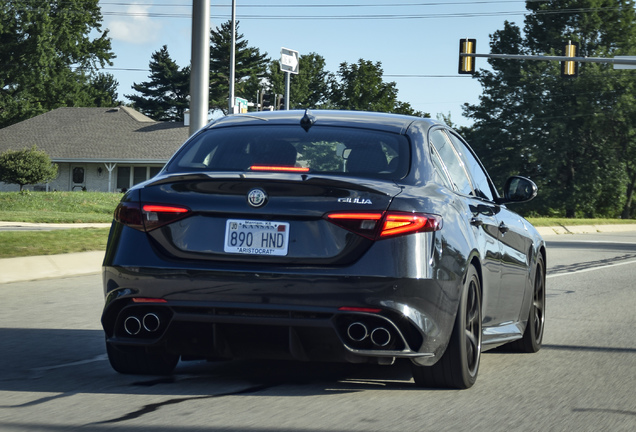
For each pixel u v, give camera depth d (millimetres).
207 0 20203
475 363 6875
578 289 15766
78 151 71125
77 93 98500
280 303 5836
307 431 5355
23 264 14852
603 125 82312
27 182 56594
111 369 7309
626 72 82812
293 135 6801
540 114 84562
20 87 91000
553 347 9344
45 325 9844
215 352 6098
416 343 5988
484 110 88188
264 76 130750
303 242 5906
